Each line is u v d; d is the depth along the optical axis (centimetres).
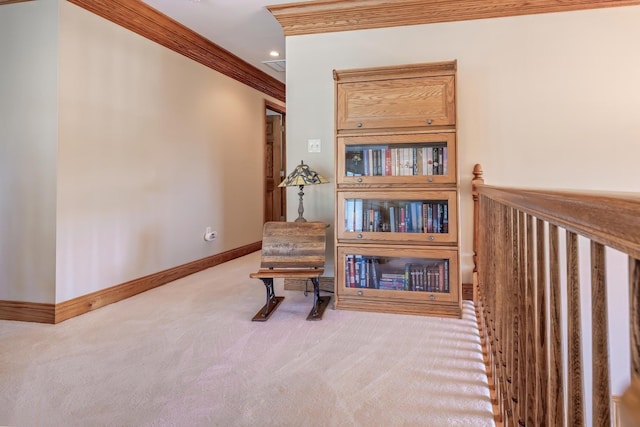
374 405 150
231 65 427
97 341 211
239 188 461
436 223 251
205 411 146
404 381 167
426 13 278
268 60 427
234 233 454
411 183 250
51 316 241
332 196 304
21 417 141
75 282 255
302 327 231
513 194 117
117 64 287
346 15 289
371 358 190
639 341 47
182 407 148
